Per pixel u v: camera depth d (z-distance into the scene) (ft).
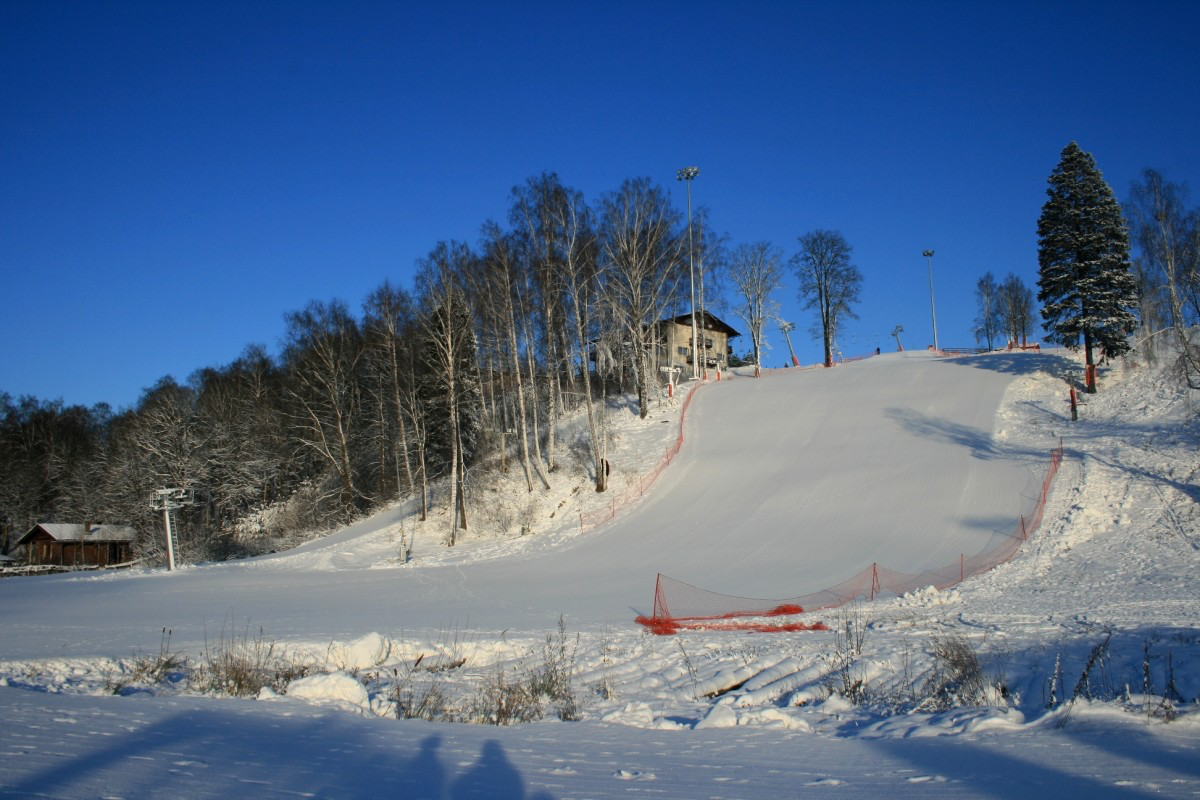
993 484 114.93
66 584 116.57
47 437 269.23
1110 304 142.82
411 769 19.75
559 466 153.89
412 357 176.24
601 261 168.25
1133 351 149.59
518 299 152.87
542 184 154.81
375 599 87.86
